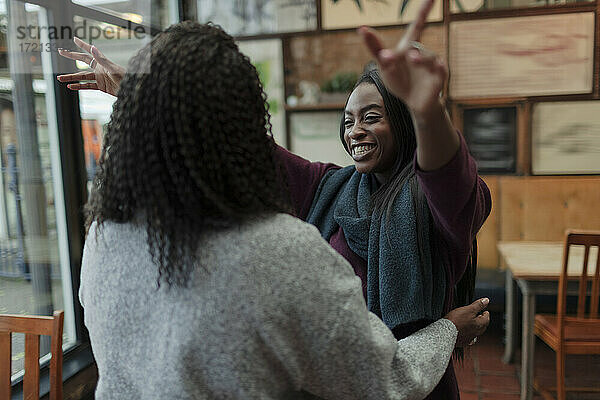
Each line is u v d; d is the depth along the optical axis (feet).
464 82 9.94
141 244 1.80
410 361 1.99
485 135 10.00
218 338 1.62
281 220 1.75
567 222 9.69
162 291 1.72
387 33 10.05
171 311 1.69
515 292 8.36
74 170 6.49
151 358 1.73
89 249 1.99
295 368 1.68
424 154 2.05
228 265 1.64
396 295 2.69
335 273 1.72
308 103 10.66
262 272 1.63
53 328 3.70
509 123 9.89
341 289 1.69
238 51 1.84
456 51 9.89
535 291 6.90
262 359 1.65
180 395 1.64
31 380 3.76
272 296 1.62
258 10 10.50
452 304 3.00
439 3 9.82
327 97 10.57
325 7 10.30
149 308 1.75
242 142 1.73
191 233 1.67
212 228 1.71
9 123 5.66
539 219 9.78
